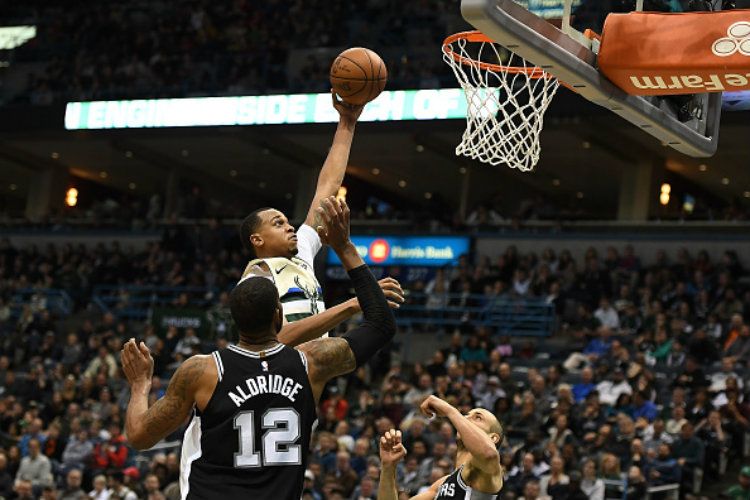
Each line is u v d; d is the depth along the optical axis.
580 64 6.33
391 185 36.34
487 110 7.44
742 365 19.81
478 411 6.20
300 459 4.35
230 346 4.45
